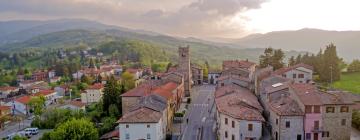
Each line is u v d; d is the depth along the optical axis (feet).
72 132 292.81
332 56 482.69
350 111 239.71
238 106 266.16
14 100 559.38
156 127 268.82
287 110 242.58
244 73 491.31
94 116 400.06
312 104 236.02
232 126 254.47
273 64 540.11
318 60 497.46
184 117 365.61
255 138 244.83
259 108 277.03
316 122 238.48
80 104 483.10
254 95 354.33
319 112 237.66
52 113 423.23
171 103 351.87
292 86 269.44
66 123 303.27
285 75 391.24
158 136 274.16
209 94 496.23
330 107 238.27
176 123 348.18
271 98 284.61
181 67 483.92
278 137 242.99
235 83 396.37
